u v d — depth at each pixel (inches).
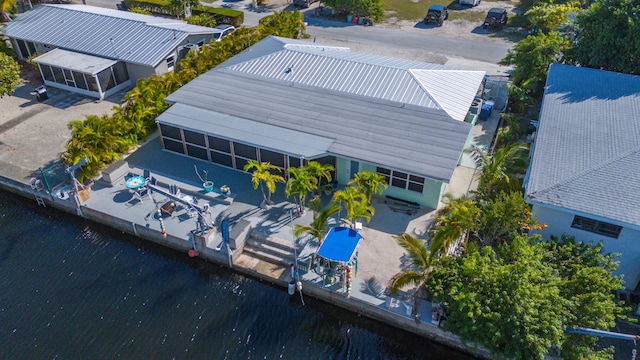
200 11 2039.9
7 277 924.6
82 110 1395.2
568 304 693.9
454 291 710.5
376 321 845.2
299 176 940.6
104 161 1138.0
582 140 924.6
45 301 878.4
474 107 1290.6
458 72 1286.9
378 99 1163.9
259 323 846.5
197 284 914.7
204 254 949.2
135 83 1529.3
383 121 1093.1
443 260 765.9
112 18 1628.9
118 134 1149.1
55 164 1157.7
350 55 1373.0
